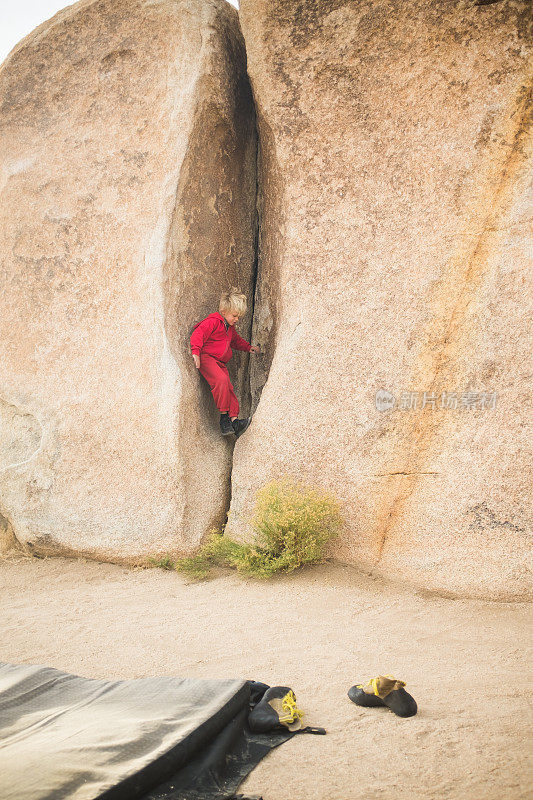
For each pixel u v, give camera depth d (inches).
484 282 218.5
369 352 233.3
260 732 128.0
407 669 158.4
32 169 275.1
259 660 165.9
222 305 263.4
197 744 112.7
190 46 255.0
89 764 104.5
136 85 261.1
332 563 233.6
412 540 221.9
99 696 135.5
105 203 264.8
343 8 233.3
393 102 229.5
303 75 241.1
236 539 248.5
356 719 133.6
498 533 210.2
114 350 262.7
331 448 236.8
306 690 148.6
